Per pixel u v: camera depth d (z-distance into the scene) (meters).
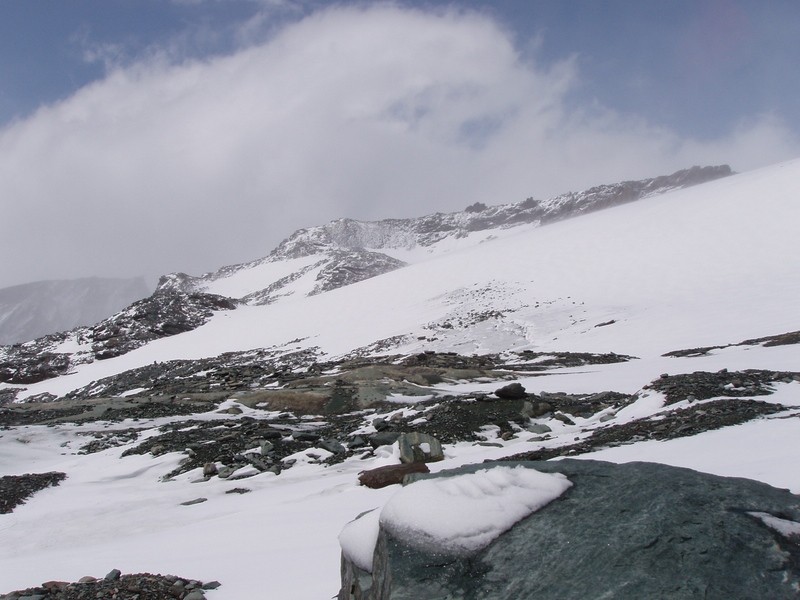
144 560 9.11
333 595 6.14
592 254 85.75
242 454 18.67
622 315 57.91
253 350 84.12
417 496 4.14
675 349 40.97
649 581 3.19
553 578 3.39
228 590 7.05
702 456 9.57
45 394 84.94
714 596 3.03
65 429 24.62
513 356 49.31
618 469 4.37
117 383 77.06
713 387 17.75
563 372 36.03
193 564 8.41
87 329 121.25
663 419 15.03
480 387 30.91
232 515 12.56
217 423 24.55
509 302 73.38
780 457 8.21
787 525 3.47
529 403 21.58
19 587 8.09
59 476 17.78
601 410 21.38
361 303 98.38
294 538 9.45
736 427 12.24
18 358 105.31
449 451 17.20
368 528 4.53
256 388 38.88
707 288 61.44
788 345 31.73
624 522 3.64
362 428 21.14
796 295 49.50
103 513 13.90
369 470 14.01
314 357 69.19
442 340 61.81
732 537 3.38
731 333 41.97
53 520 13.54
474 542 3.78
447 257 119.56
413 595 3.48
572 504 3.98
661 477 4.10
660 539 3.44
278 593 6.64
